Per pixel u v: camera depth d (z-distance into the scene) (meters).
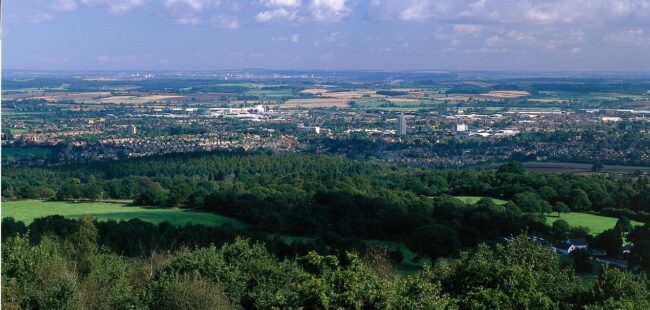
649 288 38.47
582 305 34.22
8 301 28.98
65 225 63.84
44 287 30.78
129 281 36.84
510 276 31.33
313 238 71.62
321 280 26.64
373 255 51.75
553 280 36.59
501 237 70.31
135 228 62.69
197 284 31.91
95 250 44.19
